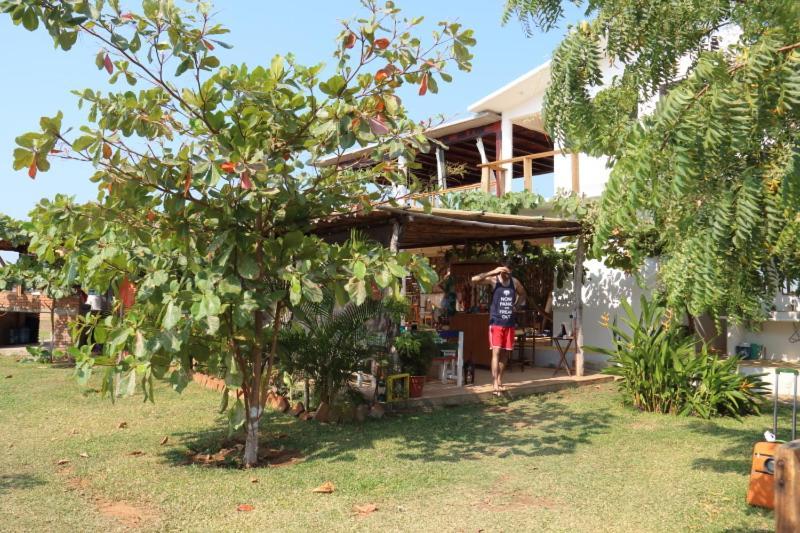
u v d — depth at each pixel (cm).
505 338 1017
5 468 589
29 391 1004
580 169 1384
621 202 306
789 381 1031
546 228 1121
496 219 998
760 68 281
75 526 442
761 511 490
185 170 550
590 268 1373
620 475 591
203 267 609
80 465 603
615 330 1027
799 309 1055
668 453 677
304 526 453
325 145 605
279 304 664
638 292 1275
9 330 1900
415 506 502
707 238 307
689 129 283
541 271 1470
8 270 1356
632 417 876
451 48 595
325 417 828
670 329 951
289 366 813
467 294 1475
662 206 325
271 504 503
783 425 823
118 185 554
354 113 579
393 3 577
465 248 1466
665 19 401
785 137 292
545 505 506
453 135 1739
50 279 1323
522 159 1338
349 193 675
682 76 422
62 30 513
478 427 806
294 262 616
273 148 614
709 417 873
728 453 676
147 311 610
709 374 895
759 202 301
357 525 456
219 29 548
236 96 567
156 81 572
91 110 545
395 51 598
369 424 819
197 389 1049
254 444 636
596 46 399
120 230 605
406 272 591
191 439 719
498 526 457
